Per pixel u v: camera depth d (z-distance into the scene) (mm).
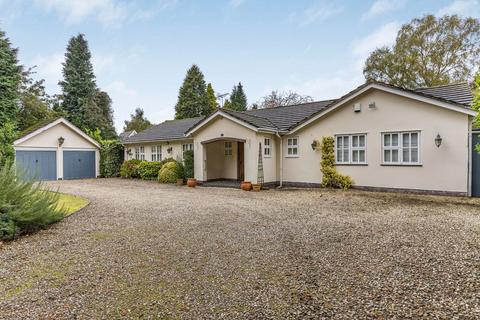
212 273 4406
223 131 15945
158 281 4148
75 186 16938
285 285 3963
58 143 21688
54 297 3725
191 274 4379
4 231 6219
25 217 6609
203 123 16500
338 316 3166
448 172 11242
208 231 6789
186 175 17688
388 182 12625
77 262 4953
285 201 11000
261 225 7320
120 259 5047
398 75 30219
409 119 12047
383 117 12688
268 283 4035
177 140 20328
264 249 5488
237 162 18156
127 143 24000
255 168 14711
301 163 15203
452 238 5941
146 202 10961
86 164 23469
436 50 28750
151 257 5121
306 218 8062
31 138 20312
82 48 33531
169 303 3523
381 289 3777
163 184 17891
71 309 3416
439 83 28047
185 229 6984
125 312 3330
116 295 3750
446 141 11266
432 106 11516
